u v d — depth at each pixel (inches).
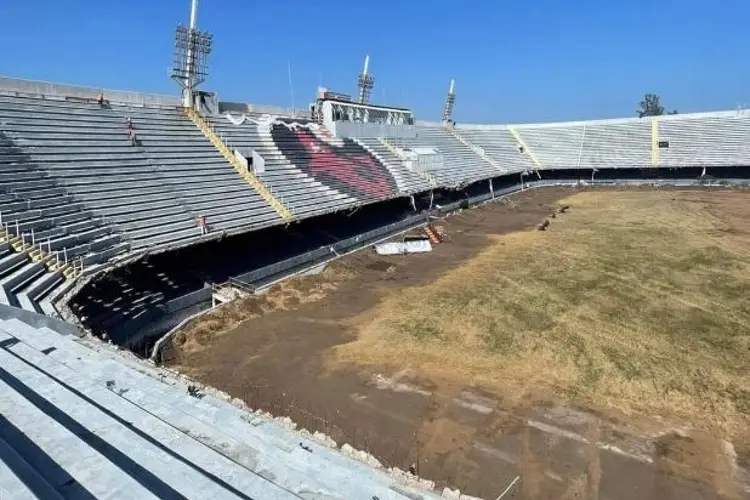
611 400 713.0
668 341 892.6
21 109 1173.1
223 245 1310.3
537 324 975.0
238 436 362.6
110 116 1376.7
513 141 3659.0
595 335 920.3
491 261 1464.1
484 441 627.2
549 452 605.3
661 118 3464.6
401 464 582.2
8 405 331.6
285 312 1085.8
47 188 1027.3
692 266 1344.7
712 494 538.9
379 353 871.1
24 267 794.2
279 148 1846.7
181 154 1443.2
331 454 356.5
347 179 1925.4
